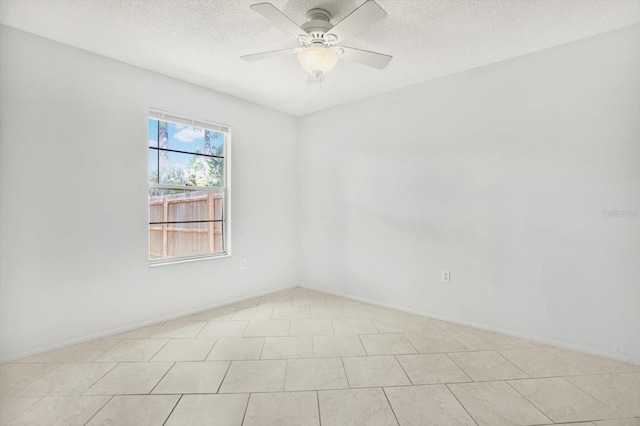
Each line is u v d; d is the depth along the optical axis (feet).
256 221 12.70
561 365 7.29
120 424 5.32
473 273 9.57
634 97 7.23
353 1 6.39
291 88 11.02
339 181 12.84
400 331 9.27
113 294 8.89
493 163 9.16
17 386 6.37
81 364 7.25
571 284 8.04
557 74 8.14
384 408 5.78
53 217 7.85
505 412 5.67
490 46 8.16
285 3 6.48
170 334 8.96
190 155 10.93
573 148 7.96
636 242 7.25
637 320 7.27
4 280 7.23
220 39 7.85
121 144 8.98
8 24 7.15
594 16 6.88
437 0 6.31
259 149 12.75
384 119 11.44
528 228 8.62
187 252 10.93
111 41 7.91
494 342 8.52
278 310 11.09
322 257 13.50
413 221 10.80
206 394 6.16
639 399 6.04
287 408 5.76
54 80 7.82
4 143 7.17
